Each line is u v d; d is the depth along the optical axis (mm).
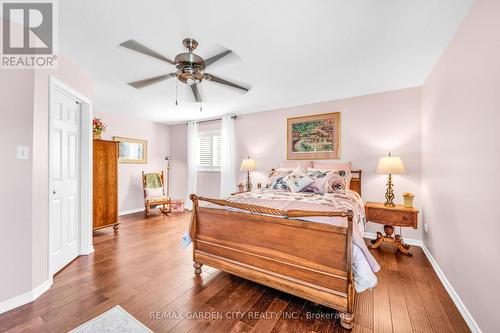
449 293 1911
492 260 1317
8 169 1674
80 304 1739
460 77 1750
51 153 2002
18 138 1721
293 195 2822
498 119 1263
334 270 1551
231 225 2025
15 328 1477
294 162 3973
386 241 2938
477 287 1478
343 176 3227
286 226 1741
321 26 1752
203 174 5414
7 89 1672
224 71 2576
